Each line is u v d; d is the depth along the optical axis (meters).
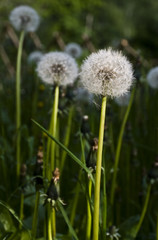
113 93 0.43
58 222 0.57
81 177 0.56
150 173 0.53
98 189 0.43
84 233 0.56
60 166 0.63
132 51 0.77
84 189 0.49
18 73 0.69
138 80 0.57
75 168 0.65
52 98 0.60
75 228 0.58
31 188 0.56
